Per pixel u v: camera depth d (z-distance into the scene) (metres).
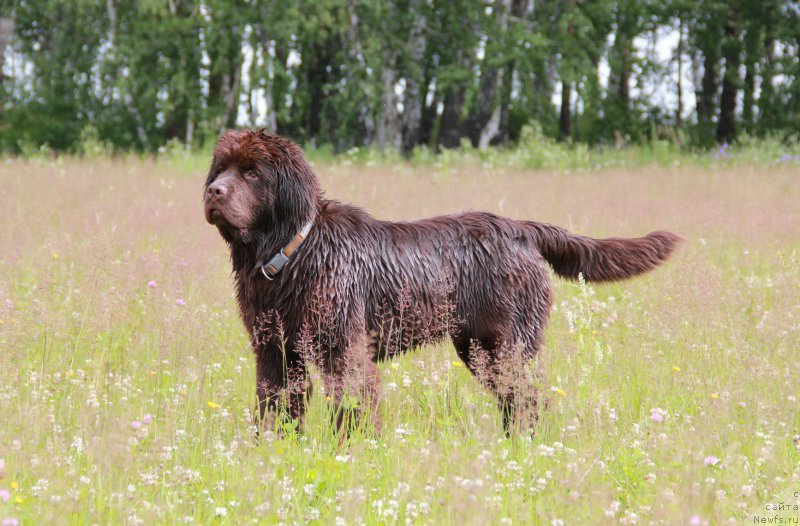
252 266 5.89
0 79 35.97
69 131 34.53
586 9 31.06
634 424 5.65
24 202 13.90
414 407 6.17
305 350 5.73
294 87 32.69
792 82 33.62
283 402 5.68
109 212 12.94
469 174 19.81
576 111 36.94
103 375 6.39
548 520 4.53
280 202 5.81
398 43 29.61
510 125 37.66
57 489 4.56
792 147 25.70
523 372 6.09
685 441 5.21
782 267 9.51
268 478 4.77
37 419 5.30
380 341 6.14
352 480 4.83
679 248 6.80
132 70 29.98
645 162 24.06
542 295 6.52
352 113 30.16
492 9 31.39
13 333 6.49
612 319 7.97
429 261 6.24
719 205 14.34
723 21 33.25
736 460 4.98
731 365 6.85
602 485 4.68
